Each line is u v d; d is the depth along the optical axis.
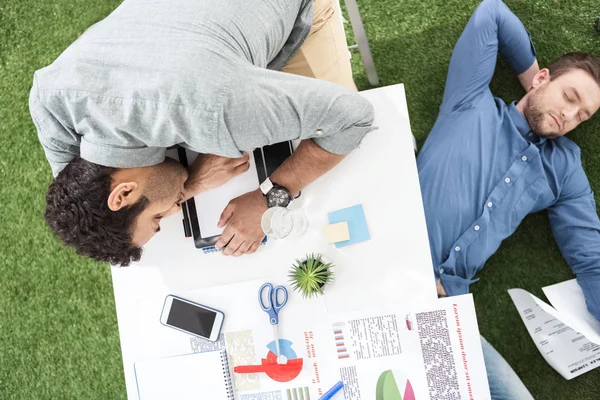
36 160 2.00
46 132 0.98
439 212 1.54
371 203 1.23
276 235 1.22
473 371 1.19
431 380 1.21
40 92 0.93
